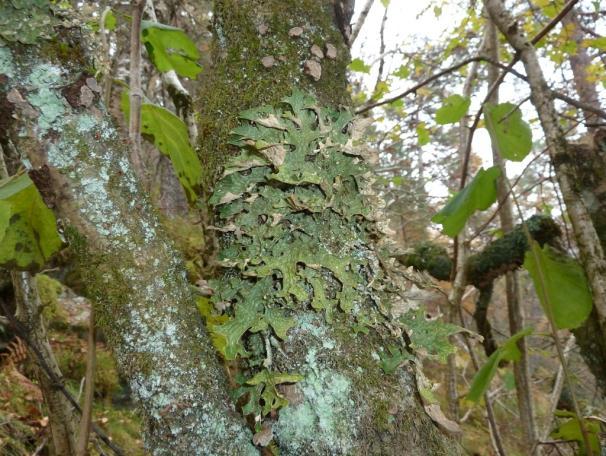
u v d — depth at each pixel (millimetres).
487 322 1040
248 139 423
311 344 387
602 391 737
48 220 495
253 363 396
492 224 2283
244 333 408
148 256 366
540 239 899
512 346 689
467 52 1638
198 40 1652
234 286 410
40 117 349
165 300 364
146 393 351
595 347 725
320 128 426
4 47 342
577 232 538
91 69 377
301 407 373
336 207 415
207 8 1750
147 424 354
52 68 353
